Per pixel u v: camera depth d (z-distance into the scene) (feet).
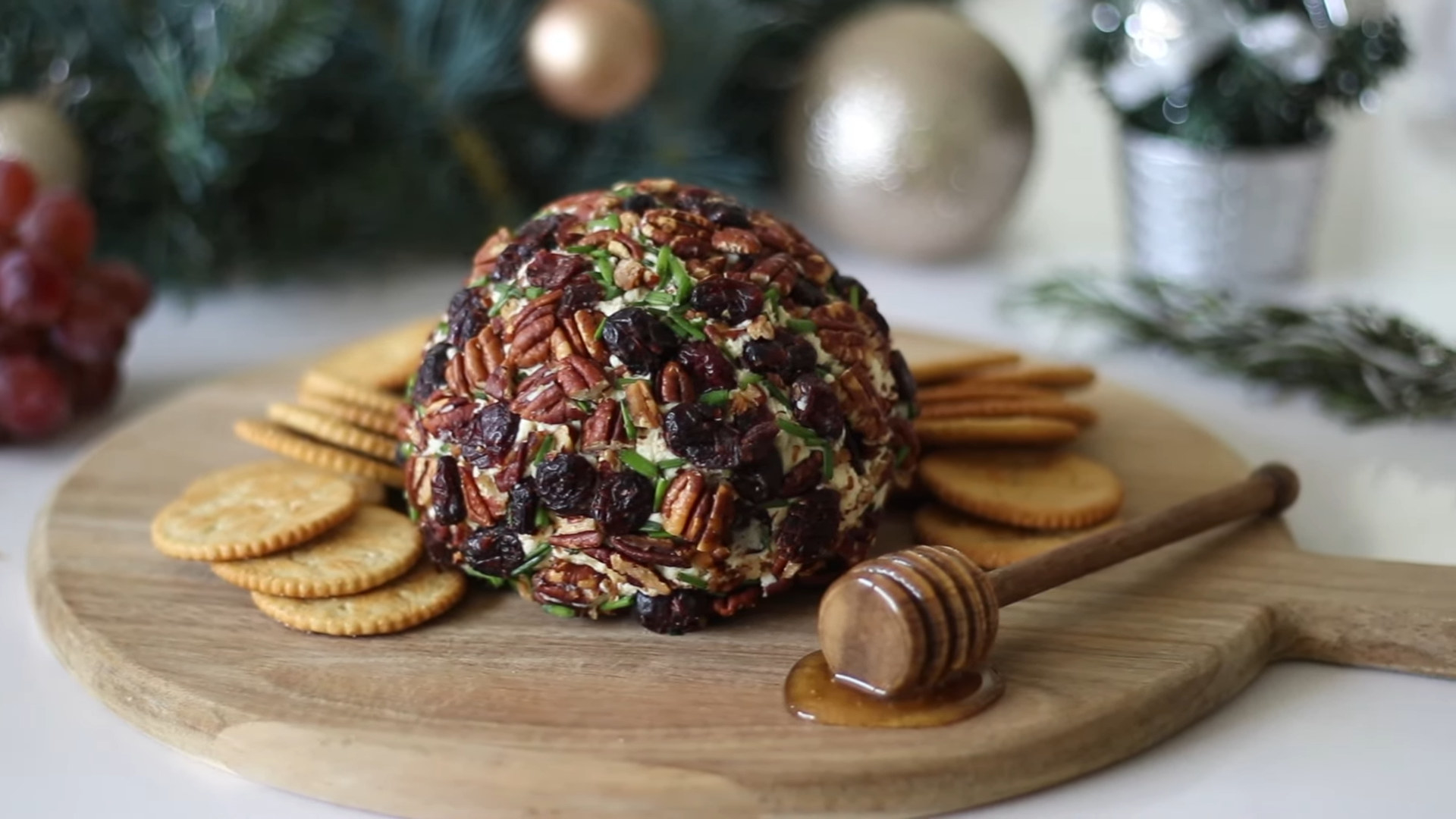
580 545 1.64
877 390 1.73
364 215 2.52
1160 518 1.72
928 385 2.03
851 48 2.50
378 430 1.92
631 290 1.67
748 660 1.63
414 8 2.34
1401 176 2.97
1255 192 2.42
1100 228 2.88
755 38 2.59
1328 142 2.44
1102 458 1.98
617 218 1.72
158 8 2.30
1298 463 2.07
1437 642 1.67
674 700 1.58
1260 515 1.85
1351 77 2.33
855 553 1.71
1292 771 1.57
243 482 1.86
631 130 2.55
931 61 2.47
